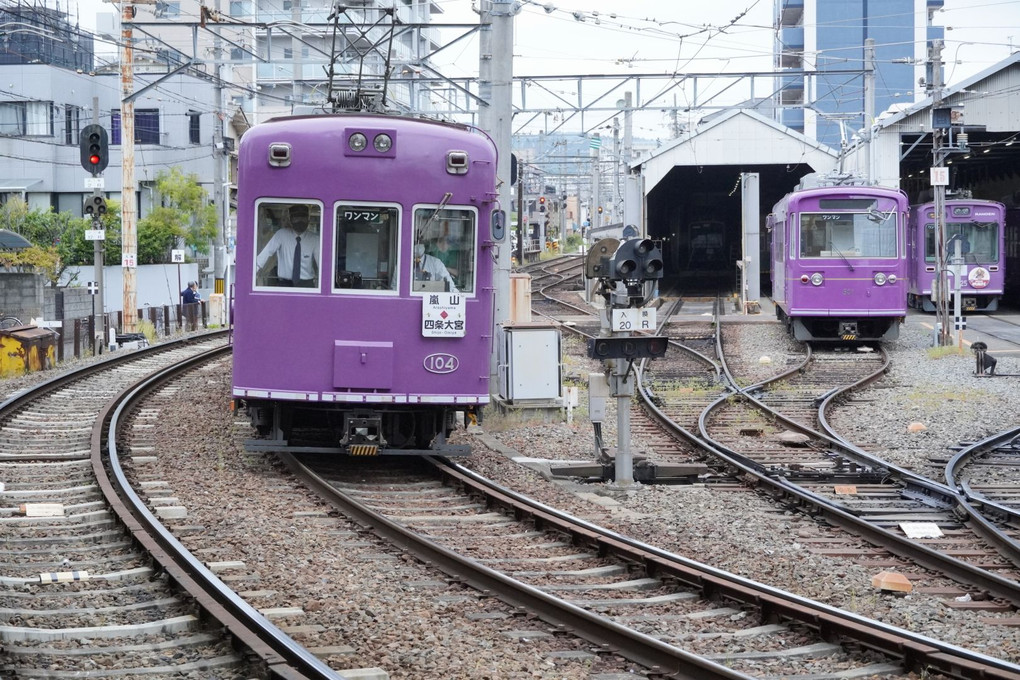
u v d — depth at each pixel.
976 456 16.80
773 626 8.15
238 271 13.88
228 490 12.82
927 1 94.12
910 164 57.09
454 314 13.93
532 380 19.77
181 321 39.78
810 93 89.81
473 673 6.98
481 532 11.27
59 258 44.41
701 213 74.94
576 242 122.50
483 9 21.94
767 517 12.52
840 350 32.62
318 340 13.77
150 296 49.72
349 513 11.78
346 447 13.96
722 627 8.23
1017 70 43.62
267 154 13.73
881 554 10.88
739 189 72.69
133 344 32.62
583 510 12.72
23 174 54.31
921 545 10.66
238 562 9.45
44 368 26.39
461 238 14.03
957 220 42.47
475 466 15.14
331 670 6.43
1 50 57.47
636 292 14.01
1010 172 58.97
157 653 7.27
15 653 7.05
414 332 13.84
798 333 32.47
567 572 9.68
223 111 42.88
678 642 7.81
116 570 9.41
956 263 31.80
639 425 19.53
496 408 20.06
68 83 55.38
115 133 57.62
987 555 11.00
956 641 8.05
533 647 7.64
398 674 6.95
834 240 31.77
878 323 32.38
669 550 10.76
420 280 13.88
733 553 10.72
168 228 51.66
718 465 15.56
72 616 8.02
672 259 73.44
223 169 43.09
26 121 54.22
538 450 16.88
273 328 13.77
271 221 13.80
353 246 13.81
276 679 6.43
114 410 18.39
